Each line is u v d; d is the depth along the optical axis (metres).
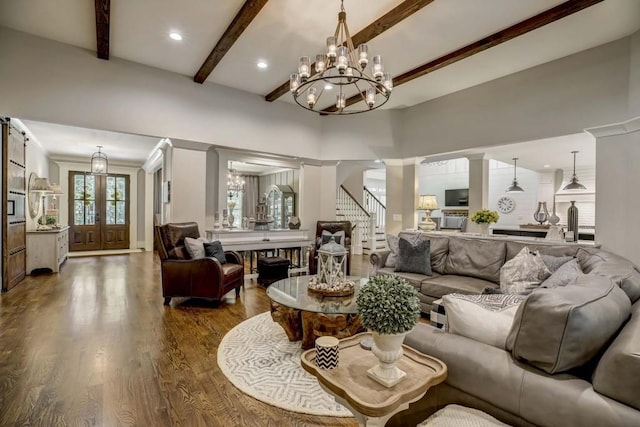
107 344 2.86
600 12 3.23
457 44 3.92
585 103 3.99
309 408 2.03
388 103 6.01
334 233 5.99
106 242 8.61
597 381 1.03
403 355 1.49
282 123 6.03
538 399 1.10
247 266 6.47
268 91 5.59
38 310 3.73
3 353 2.66
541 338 1.15
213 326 3.35
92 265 6.55
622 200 3.64
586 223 7.96
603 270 2.04
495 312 1.47
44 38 3.94
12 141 4.57
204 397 2.12
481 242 3.87
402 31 3.64
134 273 5.80
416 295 1.33
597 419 0.97
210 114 5.21
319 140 6.58
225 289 4.07
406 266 3.97
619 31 3.57
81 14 3.45
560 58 4.21
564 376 1.12
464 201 10.56
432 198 5.48
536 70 4.45
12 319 3.44
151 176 8.70
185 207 5.06
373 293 1.31
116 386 2.21
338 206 8.71
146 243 8.73
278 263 5.15
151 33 3.77
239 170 7.64
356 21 3.45
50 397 2.07
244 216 7.73
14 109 3.78
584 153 5.85
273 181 7.71
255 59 4.41
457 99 5.40
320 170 6.65
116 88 4.40
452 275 3.89
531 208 9.00
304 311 2.72
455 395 1.37
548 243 3.47
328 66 2.91
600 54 3.87
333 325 2.64
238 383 2.29
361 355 1.58
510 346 1.29
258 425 1.87
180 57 4.38
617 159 3.70
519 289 2.79
